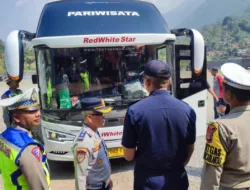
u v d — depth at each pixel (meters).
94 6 5.62
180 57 5.75
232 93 2.31
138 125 2.54
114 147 5.33
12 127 2.40
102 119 3.09
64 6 5.59
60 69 5.42
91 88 5.52
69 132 5.22
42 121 5.42
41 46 5.33
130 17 5.55
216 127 2.26
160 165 2.58
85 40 5.21
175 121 2.54
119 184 5.21
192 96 5.95
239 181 2.26
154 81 2.60
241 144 2.22
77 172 2.92
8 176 2.32
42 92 5.47
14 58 5.06
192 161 6.11
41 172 2.28
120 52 5.53
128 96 5.51
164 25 5.79
